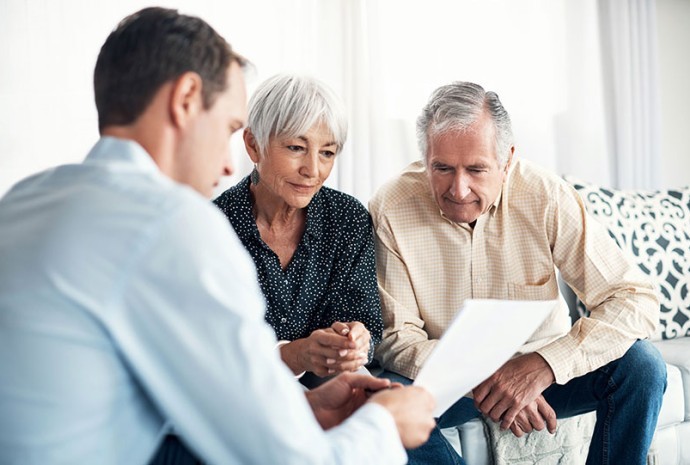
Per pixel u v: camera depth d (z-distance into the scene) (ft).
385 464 3.28
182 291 2.87
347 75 9.38
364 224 6.59
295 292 6.33
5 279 2.96
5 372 2.94
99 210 2.96
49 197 3.13
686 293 9.30
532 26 10.50
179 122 3.37
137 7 8.29
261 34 8.90
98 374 2.96
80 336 2.91
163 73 3.34
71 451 2.98
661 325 9.14
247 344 2.91
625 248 9.14
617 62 11.19
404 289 6.81
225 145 3.58
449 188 6.24
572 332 6.40
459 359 4.10
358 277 6.45
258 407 2.91
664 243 9.36
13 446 2.98
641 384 6.19
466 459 6.70
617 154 11.33
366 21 9.50
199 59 3.38
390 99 9.89
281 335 6.33
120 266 2.88
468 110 6.08
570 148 10.93
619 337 6.26
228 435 2.96
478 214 6.33
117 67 3.37
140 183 3.07
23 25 7.82
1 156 7.81
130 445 3.19
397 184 6.95
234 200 6.23
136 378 3.12
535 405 6.25
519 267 6.82
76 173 3.22
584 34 10.81
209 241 2.93
